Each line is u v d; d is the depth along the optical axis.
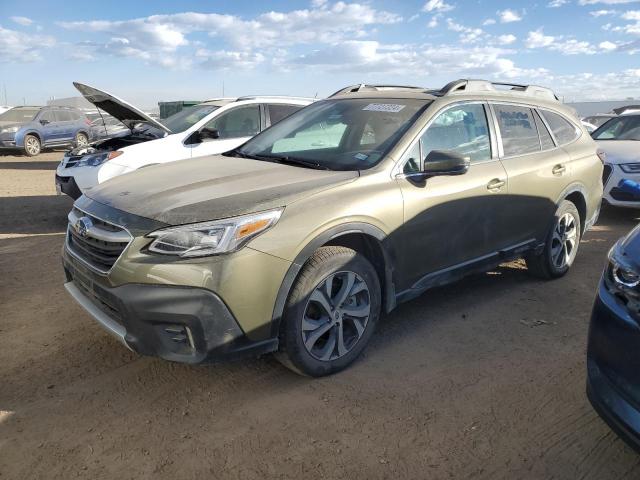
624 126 9.24
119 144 7.77
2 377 3.33
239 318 2.89
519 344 3.88
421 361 3.61
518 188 4.45
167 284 2.77
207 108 8.16
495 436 2.82
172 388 3.23
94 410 3.00
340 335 3.37
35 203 9.48
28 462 2.57
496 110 4.52
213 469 2.54
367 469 2.56
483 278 5.28
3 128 17.97
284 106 8.52
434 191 3.76
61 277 5.18
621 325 2.41
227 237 2.83
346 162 3.73
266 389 3.23
